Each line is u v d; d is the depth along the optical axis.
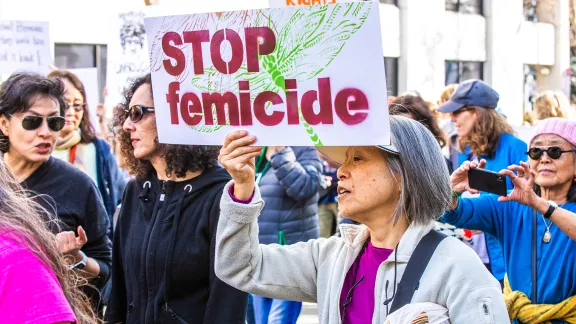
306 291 2.93
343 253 2.80
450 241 2.60
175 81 2.87
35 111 4.05
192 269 3.46
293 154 5.68
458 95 5.68
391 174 2.64
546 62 19.20
